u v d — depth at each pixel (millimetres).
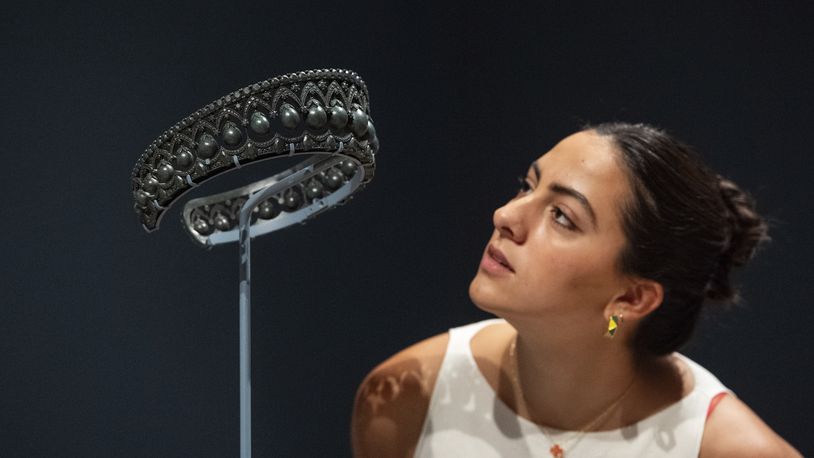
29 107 3166
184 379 3498
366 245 3799
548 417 2682
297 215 2602
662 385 2680
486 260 2432
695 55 3816
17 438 3270
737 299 2611
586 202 2336
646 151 2385
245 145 2033
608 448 2633
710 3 3801
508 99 3830
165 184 2074
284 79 2008
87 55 3205
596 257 2354
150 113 3289
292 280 3703
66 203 3248
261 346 3666
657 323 2533
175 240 3461
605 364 2564
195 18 3322
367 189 3770
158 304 3436
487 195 3879
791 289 3965
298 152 2045
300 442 3766
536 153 3871
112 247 3332
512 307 2385
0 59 3111
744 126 3844
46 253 3248
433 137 3799
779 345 3998
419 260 3865
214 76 3355
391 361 2893
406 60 3705
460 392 2779
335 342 3785
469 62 3789
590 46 3826
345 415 3812
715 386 2727
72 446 3342
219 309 3545
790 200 3895
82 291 3311
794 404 4023
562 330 2451
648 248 2365
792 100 3842
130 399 3414
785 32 3812
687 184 2387
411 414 2799
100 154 3262
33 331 3260
